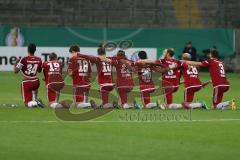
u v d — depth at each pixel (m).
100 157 44.06
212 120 65.00
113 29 152.00
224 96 99.38
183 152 46.34
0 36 148.62
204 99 93.94
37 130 56.50
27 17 163.50
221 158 44.25
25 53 149.25
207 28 155.62
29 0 164.62
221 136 54.09
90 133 55.06
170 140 51.72
